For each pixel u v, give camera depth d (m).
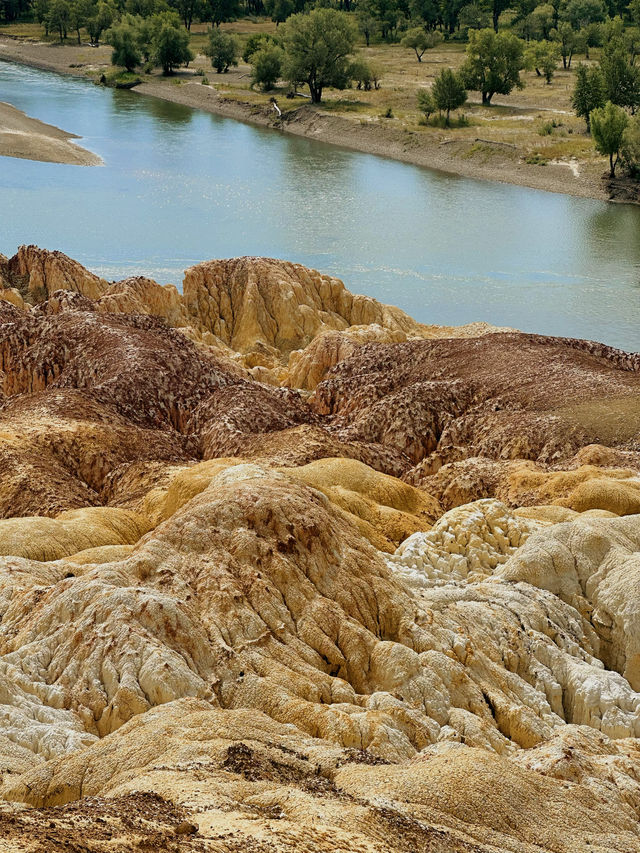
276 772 14.76
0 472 37.41
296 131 164.00
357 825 12.80
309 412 50.22
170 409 48.84
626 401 44.38
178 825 11.70
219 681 18.73
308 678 19.31
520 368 49.97
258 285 74.94
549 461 41.44
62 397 46.06
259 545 21.73
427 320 82.00
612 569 25.25
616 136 128.50
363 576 22.39
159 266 91.38
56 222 104.50
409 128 155.25
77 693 18.23
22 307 68.31
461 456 43.03
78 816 11.56
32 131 147.25
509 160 139.88
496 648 22.30
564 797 15.42
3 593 21.80
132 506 35.47
